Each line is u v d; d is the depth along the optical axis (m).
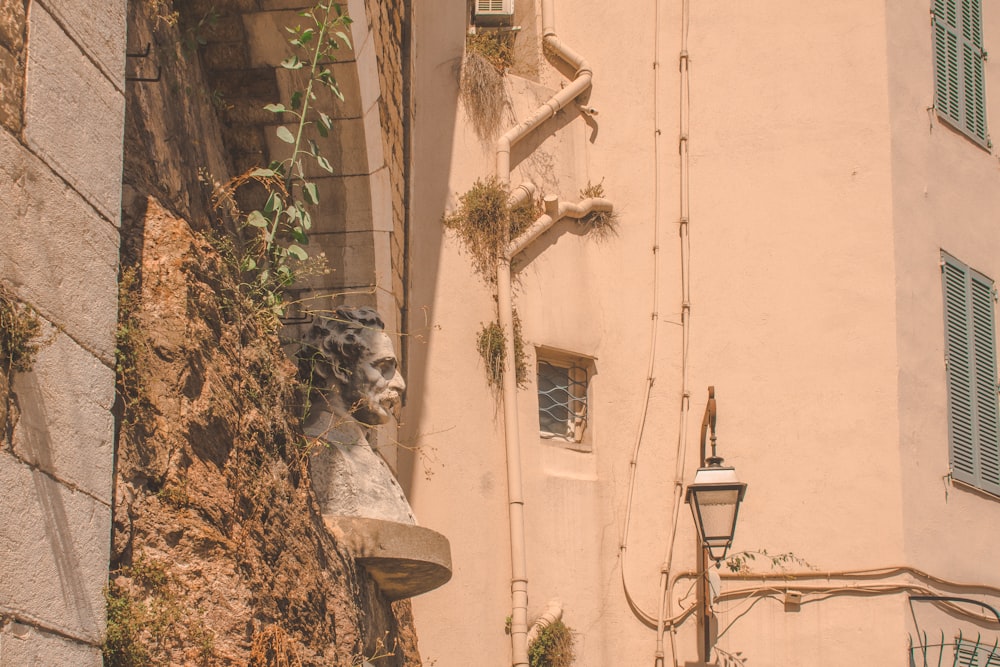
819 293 13.96
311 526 7.81
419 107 13.56
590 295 13.87
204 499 6.68
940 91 15.30
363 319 9.37
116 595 6.02
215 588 6.54
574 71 14.61
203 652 6.34
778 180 14.26
